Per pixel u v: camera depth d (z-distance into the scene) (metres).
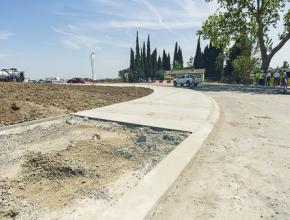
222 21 35.25
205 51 71.94
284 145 6.66
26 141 7.04
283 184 4.44
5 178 4.68
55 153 5.88
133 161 5.47
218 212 3.61
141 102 14.83
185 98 17.12
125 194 3.92
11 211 3.59
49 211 3.56
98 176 4.68
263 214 3.55
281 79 33.16
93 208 3.62
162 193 3.97
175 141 6.89
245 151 6.20
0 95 13.41
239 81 49.31
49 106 12.00
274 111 12.31
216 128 8.68
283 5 33.31
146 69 85.94
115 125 8.88
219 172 4.96
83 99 15.66
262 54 35.12
